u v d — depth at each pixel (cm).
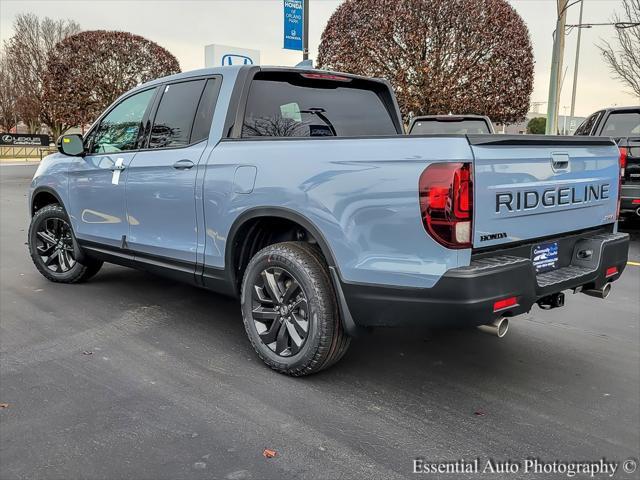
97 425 288
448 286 272
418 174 278
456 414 306
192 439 277
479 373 360
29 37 4369
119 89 2331
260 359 374
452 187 268
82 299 509
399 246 287
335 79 433
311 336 328
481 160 275
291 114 411
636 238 879
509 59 1546
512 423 298
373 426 292
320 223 314
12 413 299
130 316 462
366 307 305
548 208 319
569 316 487
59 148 483
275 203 334
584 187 348
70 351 387
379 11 1534
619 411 313
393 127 472
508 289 279
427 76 1526
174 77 433
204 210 379
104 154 477
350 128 442
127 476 246
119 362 369
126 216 451
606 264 354
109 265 652
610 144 376
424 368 366
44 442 272
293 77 412
